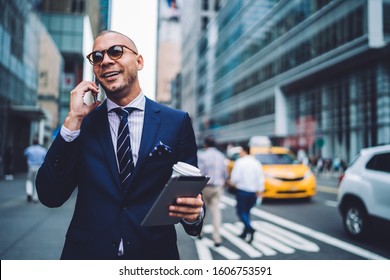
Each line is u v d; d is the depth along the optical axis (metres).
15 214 7.71
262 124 40.66
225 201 10.89
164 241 1.68
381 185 5.43
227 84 54.00
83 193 1.66
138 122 1.77
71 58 35.69
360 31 23.08
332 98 28.91
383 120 23.12
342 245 5.59
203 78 69.44
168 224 1.62
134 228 1.60
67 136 1.65
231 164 13.54
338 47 25.86
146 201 1.65
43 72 27.05
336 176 25.30
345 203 6.27
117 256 1.58
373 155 5.94
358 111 25.62
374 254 5.02
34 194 9.54
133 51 1.79
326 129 29.55
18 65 19.91
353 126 26.14
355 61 24.77
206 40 68.00
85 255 1.59
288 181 10.38
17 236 5.66
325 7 27.77
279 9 36.56
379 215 5.40
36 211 8.16
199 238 6.11
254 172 6.04
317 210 9.24
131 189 1.63
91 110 1.75
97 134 1.72
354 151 26.08
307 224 7.38
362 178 5.89
